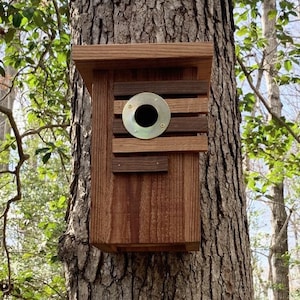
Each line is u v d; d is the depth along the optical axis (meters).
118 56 2.00
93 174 2.01
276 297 8.90
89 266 2.26
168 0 2.47
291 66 5.32
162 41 2.41
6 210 3.81
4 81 8.07
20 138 3.66
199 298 2.20
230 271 2.28
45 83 5.04
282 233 9.02
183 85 2.05
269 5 8.24
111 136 2.04
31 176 8.51
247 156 6.03
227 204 2.36
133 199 1.98
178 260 2.22
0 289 4.21
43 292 4.68
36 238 7.70
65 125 4.19
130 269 2.21
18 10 3.58
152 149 2.00
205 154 2.39
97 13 2.49
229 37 2.65
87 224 2.31
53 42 4.73
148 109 2.11
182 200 1.97
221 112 2.49
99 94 2.07
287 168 6.14
